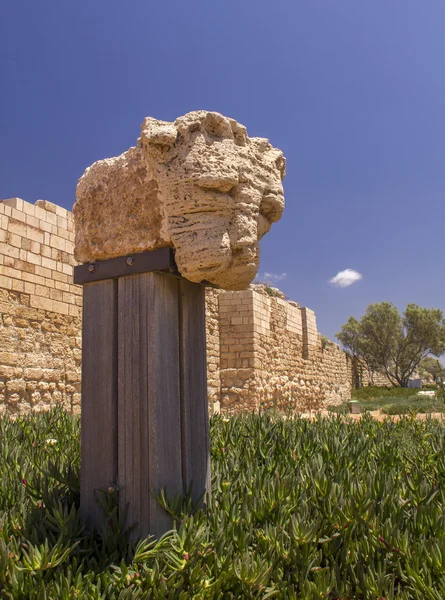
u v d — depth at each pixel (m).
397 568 2.50
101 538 2.81
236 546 2.59
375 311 42.12
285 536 2.65
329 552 2.65
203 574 2.38
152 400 2.79
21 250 10.05
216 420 5.66
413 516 2.88
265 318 17.06
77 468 3.85
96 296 3.12
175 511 2.71
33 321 10.20
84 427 3.04
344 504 2.81
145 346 2.86
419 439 5.15
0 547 2.37
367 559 2.55
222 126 2.95
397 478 3.44
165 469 2.79
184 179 2.79
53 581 2.29
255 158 3.17
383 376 43.69
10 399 9.50
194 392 3.10
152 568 2.42
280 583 2.40
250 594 2.28
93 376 3.04
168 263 2.84
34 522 2.84
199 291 3.24
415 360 41.75
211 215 2.82
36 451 4.13
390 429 5.49
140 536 2.74
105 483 2.91
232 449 4.44
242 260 2.94
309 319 22.25
